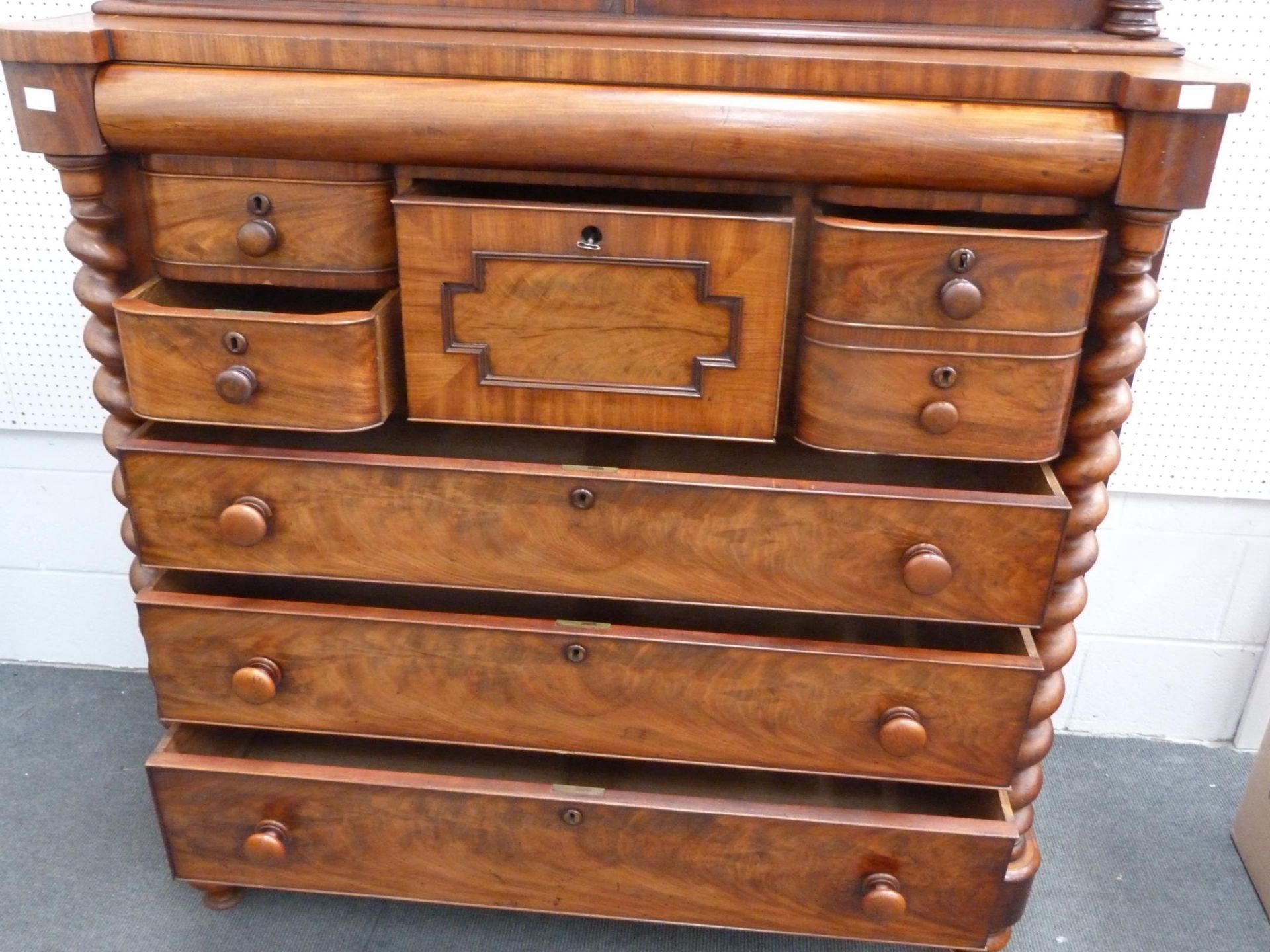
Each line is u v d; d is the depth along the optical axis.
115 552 1.85
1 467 1.78
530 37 1.06
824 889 1.29
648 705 1.23
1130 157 1.00
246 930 1.45
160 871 1.53
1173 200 1.01
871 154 1.01
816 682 1.20
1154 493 1.65
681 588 1.18
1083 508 1.20
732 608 1.38
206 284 1.27
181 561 1.22
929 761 1.24
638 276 1.06
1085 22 1.12
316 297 1.33
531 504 1.15
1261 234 1.47
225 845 1.34
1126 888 1.55
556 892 1.33
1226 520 1.67
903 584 1.16
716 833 1.26
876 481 1.29
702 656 1.19
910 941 1.32
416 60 1.03
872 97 1.01
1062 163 1.00
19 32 1.02
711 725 1.24
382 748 1.43
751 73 1.01
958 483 1.28
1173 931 1.48
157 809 1.32
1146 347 1.22
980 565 1.14
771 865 1.28
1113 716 1.83
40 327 1.66
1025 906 1.41
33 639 1.92
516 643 1.21
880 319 1.05
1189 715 1.81
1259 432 1.59
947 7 1.12
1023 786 1.34
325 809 1.29
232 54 1.04
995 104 1.01
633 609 1.37
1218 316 1.53
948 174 1.02
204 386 1.12
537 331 1.09
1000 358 1.06
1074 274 1.02
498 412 1.13
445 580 1.21
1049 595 1.15
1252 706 1.77
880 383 1.08
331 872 1.34
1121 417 1.14
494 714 1.26
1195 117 0.97
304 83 1.03
